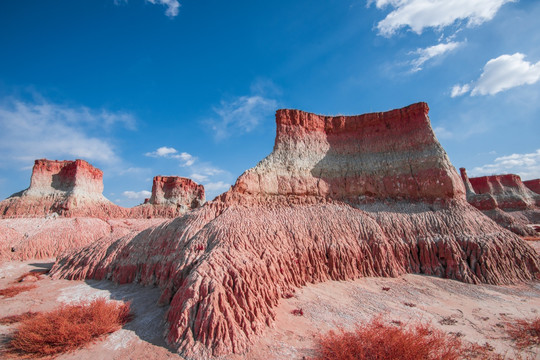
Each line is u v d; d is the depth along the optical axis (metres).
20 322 18.28
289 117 37.16
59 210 68.44
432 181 32.47
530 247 26.86
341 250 26.34
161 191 97.56
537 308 19.36
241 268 18.48
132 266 26.23
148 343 15.19
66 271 29.75
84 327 16.02
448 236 27.55
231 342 14.36
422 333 15.11
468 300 20.84
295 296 20.81
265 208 29.50
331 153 37.12
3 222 49.75
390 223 29.98
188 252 21.75
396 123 37.38
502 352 14.02
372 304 20.03
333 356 13.48
